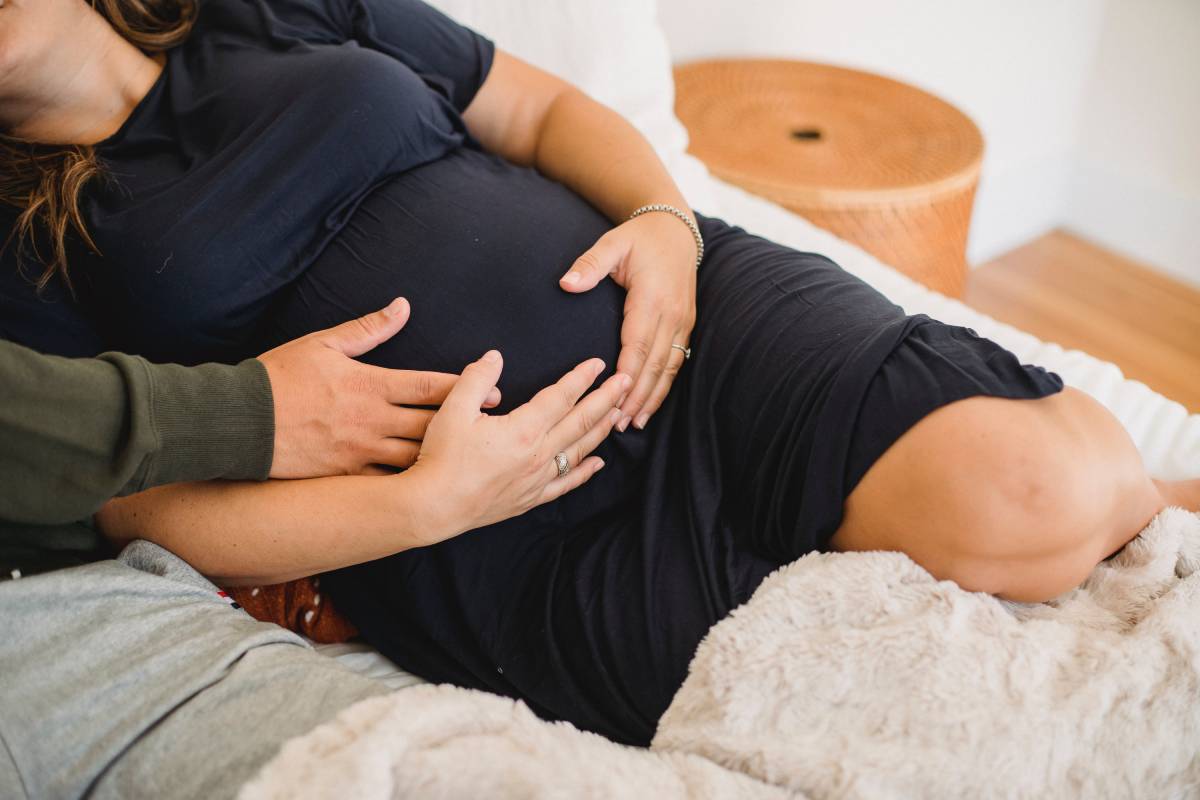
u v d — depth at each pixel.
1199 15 2.04
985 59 2.18
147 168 0.85
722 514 0.81
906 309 1.12
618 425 0.82
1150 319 2.11
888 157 1.59
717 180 1.45
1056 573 0.71
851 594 0.68
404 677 0.82
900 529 0.71
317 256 0.85
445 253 0.82
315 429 0.72
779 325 0.81
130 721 0.62
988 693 0.62
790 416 0.76
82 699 0.62
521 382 0.80
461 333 0.80
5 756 0.59
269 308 0.86
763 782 0.62
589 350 0.82
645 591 0.74
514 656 0.78
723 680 0.66
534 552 0.82
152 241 0.77
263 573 0.74
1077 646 0.66
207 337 0.81
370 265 0.83
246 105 0.85
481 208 0.85
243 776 0.58
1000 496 0.67
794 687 0.65
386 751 0.56
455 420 0.71
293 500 0.71
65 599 0.65
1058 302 2.17
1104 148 2.34
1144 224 2.30
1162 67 2.15
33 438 0.60
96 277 0.79
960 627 0.66
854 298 0.83
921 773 0.60
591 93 1.32
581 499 0.83
